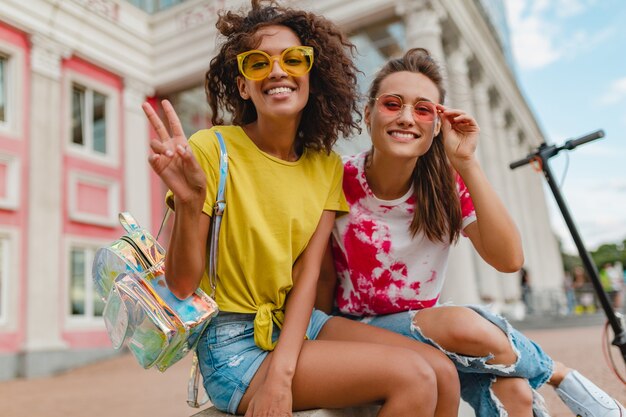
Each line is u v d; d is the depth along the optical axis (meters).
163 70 11.41
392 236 1.86
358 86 1.91
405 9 10.30
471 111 13.78
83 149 11.16
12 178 9.80
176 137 1.27
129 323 1.35
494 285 12.66
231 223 1.53
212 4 10.44
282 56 1.58
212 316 1.43
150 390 5.67
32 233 9.82
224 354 1.49
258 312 1.50
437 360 1.49
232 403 1.46
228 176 1.56
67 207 10.64
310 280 1.60
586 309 16.47
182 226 1.30
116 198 11.63
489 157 14.76
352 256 1.89
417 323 1.71
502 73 18.44
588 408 1.87
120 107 11.77
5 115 9.86
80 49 10.41
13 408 4.89
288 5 1.80
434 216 1.82
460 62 13.15
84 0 9.27
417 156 1.76
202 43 10.66
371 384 1.37
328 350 1.43
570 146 2.61
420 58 1.85
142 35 11.08
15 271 9.63
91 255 11.10
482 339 1.58
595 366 4.29
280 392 1.34
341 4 10.80
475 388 1.74
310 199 1.64
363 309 1.92
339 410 1.49
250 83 1.62
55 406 4.89
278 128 1.62
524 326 12.50
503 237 1.65
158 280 1.41
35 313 9.69
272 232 1.56
